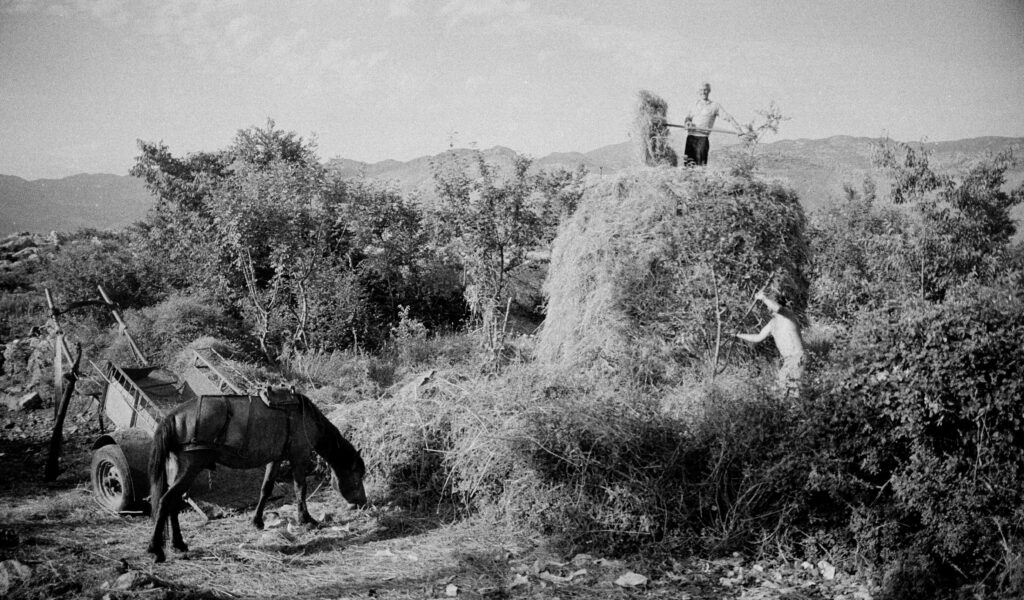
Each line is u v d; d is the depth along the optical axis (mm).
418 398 8375
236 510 7312
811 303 11211
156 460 5996
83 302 8773
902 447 6023
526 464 6785
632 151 13219
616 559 6273
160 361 11891
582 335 11055
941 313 5773
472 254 13625
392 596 5465
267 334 13352
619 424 6914
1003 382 5512
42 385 11711
